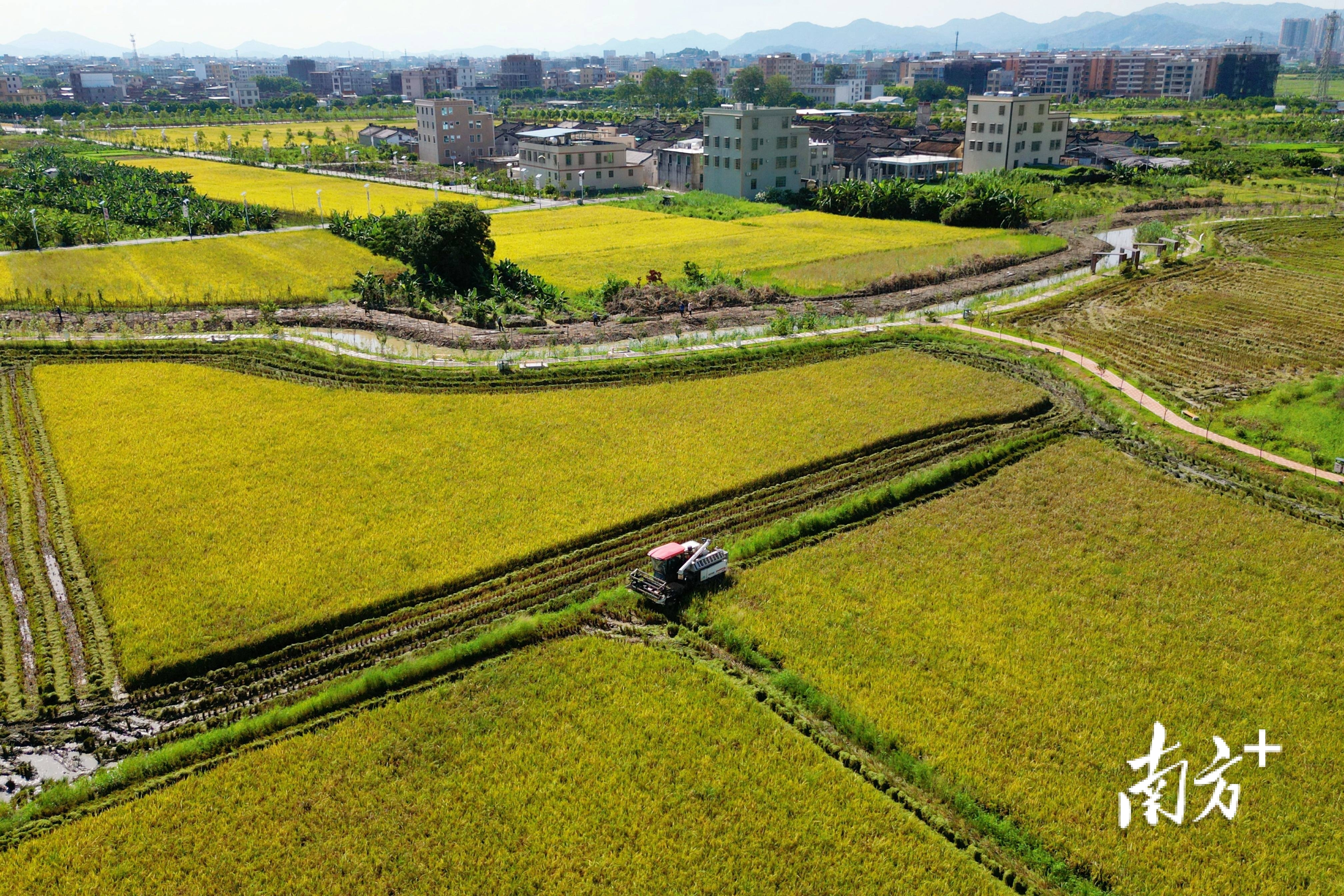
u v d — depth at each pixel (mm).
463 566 37531
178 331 67188
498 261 87812
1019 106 143125
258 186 150125
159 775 27438
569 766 27312
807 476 46750
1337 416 52844
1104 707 29656
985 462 47844
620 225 118188
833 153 153500
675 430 51125
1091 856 24188
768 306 77375
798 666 31719
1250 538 40375
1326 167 149500
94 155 190125
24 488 43469
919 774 26953
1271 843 24656
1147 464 48250
